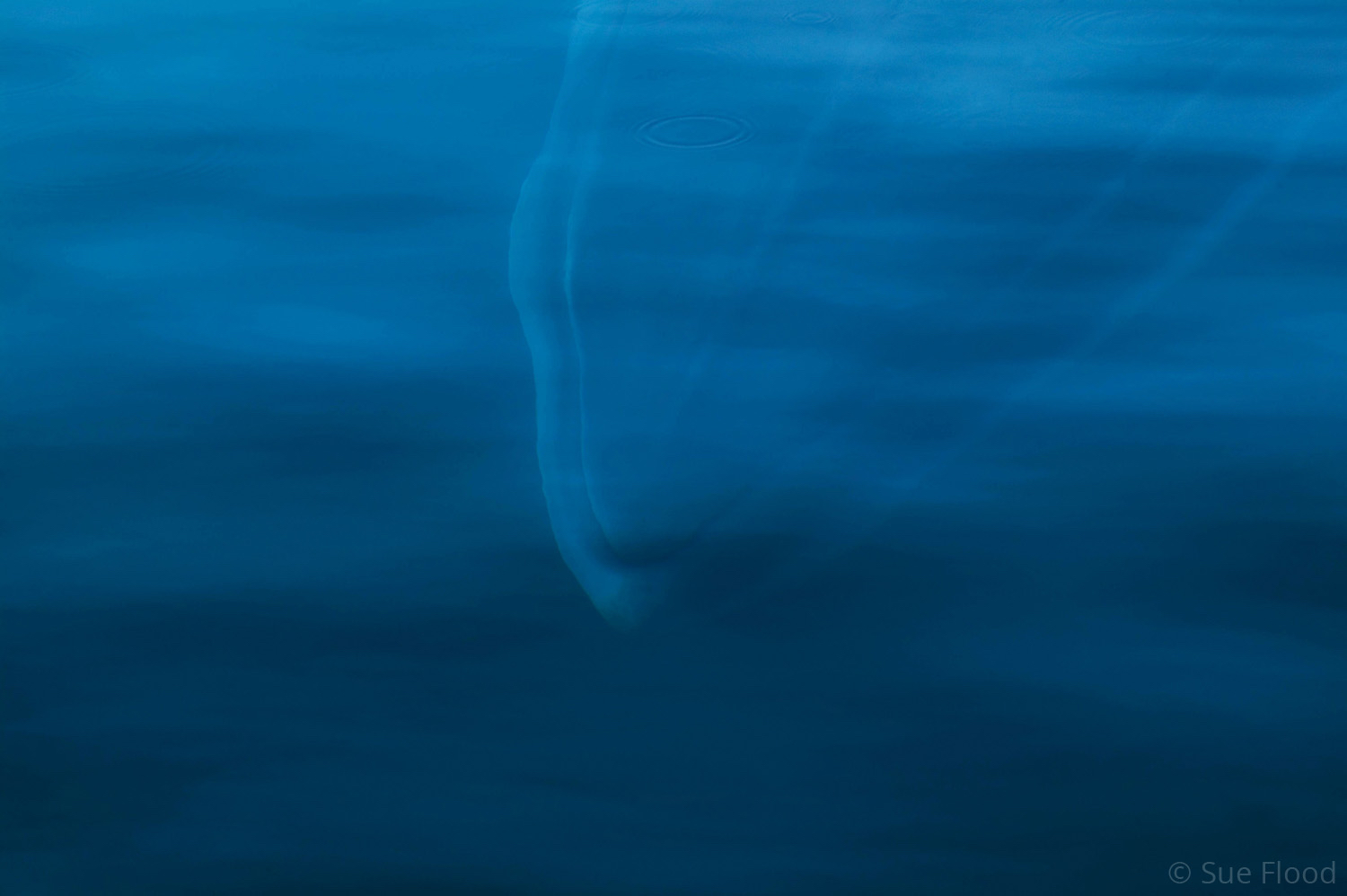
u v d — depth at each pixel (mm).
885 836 2693
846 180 5633
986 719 2975
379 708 3018
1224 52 6859
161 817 2756
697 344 4496
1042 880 2596
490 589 3385
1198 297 4734
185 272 5047
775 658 3166
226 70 7195
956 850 2668
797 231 5211
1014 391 4199
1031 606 3299
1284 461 3811
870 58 6887
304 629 3246
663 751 2902
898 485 3779
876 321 4590
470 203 5605
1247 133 6004
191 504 3709
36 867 2645
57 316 4727
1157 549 3475
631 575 3449
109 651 3184
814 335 4512
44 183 5844
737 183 5602
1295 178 5613
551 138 6207
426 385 4285
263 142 6297
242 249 5238
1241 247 5078
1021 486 3744
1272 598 3293
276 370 4375
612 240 5188
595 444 3994
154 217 5520
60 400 4207
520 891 2590
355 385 4285
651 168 5793
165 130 6449
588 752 2895
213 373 4363
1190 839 2662
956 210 5367
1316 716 2943
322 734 2945
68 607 3320
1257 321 4551
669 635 3248
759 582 3420
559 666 3139
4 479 3811
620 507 3701
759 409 4133
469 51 7336
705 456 3930
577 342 4523
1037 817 2729
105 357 4461
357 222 5469
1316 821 2691
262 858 2662
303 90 6926
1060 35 7090
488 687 3078
